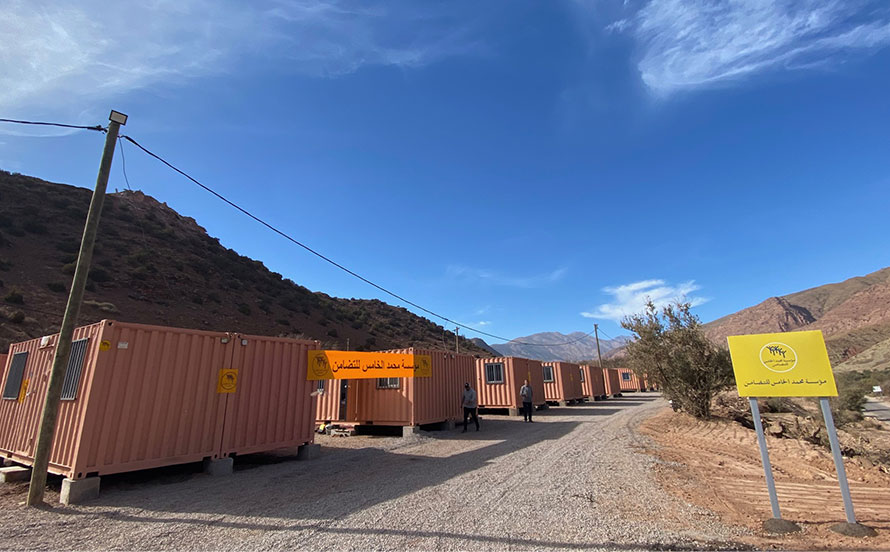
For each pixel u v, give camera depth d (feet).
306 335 159.94
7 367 34.30
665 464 29.68
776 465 29.71
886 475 27.12
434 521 18.04
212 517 19.19
